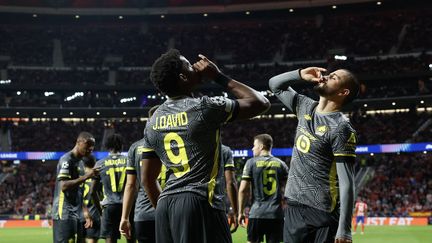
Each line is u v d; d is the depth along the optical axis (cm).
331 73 514
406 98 4669
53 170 5038
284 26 5916
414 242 2056
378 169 4556
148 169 432
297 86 4950
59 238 853
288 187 531
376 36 5469
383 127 4809
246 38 5897
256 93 403
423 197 4062
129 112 5350
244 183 936
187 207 391
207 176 399
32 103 5306
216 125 396
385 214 3894
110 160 968
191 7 5644
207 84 5312
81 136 859
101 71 5562
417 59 4984
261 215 919
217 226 400
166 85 409
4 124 5325
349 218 466
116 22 6034
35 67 5609
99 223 1102
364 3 5366
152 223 723
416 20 5488
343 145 483
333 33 5634
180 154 401
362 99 4803
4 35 5834
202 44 5866
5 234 2664
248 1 5581
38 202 4447
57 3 5575
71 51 5816
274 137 4984
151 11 5669
